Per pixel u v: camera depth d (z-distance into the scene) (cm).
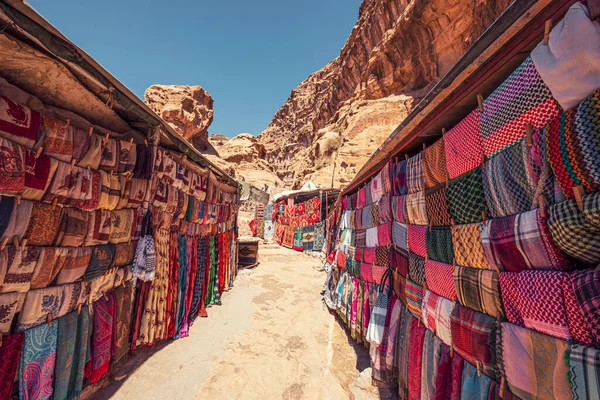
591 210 78
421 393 187
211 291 527
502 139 123
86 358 226
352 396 262
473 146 145
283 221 1602
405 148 254
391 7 2561
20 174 161
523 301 108
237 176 3872
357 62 3184
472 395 135
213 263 542
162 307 338
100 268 234
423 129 208
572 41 85
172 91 3722
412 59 2341
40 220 177
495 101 127
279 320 459
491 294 127
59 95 205
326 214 1173
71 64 168
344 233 476
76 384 211
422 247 206
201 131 4012
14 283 162
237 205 771
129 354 308
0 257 153
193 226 447
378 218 316
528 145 107
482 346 129
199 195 452
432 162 191
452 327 154
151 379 274
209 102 4359
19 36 144
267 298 581
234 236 741
